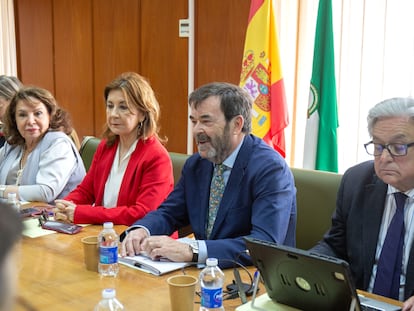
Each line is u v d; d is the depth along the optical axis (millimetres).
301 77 3154
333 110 2852
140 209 2332
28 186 2785
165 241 1776
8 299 441
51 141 2930
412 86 2682
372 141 1680
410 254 1629
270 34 3033
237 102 1961
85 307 1409
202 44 3768
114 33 4387
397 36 2725
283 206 1893
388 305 1410
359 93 2895
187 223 2215
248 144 2012
